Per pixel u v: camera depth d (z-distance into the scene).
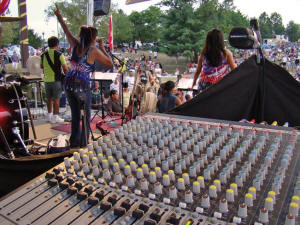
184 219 0.94
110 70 7.38
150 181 1.15
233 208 0.97
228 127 1.63
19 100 3.36
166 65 35.59
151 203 1.04
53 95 5.82
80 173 1.25
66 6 34.69
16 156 3.16
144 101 3.91
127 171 1.21
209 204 0.98
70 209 1.06
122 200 1.07
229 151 1.36
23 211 1.07
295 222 0.87
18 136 3.26
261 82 2.23
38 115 6.64
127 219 0.97
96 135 4.53
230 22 37.03
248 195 0.97
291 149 1.32
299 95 2.14
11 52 23.58
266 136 1.51
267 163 1.21
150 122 1.75
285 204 0.97
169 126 1.68
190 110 2.28
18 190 1.19
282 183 1.08
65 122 6.02
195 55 36.25
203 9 36.06
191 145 1.46
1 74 3.99
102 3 4.16
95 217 1.00
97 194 1.09
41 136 4.99
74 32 35.19
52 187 1.19
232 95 2.28
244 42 1.76
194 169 1.17
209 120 1.83
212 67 3.16
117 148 1.44
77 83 3.26
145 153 1.32
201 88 3.34
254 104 2.31
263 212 0.88
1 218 1.05
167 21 36.69
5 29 24.09
